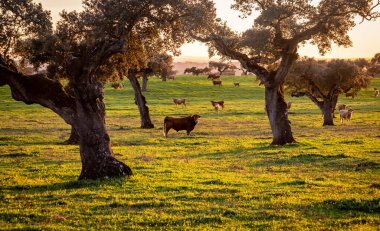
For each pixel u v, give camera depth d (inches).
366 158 1088.8
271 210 572.4
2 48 796.0
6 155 1174.3
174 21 956.6
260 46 1365.7
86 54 828.6
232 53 1435.8
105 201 636.1
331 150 1252.5
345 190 720.3
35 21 757.9
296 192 700.7
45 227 491.2
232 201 629.9
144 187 734.5
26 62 905.5
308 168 974.4
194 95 4574.3
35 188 745.6
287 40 1369.3
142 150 1315.2
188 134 1829.5
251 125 2301.9
